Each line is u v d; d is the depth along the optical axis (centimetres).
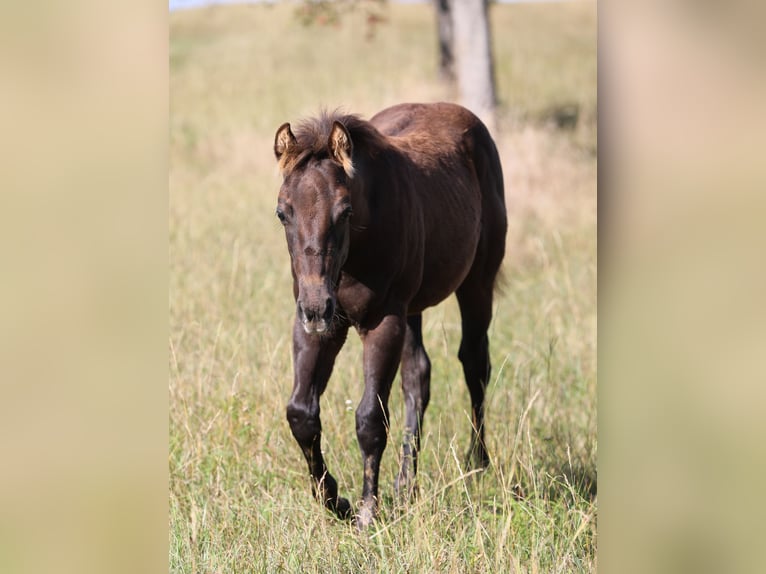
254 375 1091
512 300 1548
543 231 1986
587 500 872
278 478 915
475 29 2853
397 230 904
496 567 699
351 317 903
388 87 3192
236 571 725
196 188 2180
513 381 1134
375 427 870
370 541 780
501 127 2683
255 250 1645
